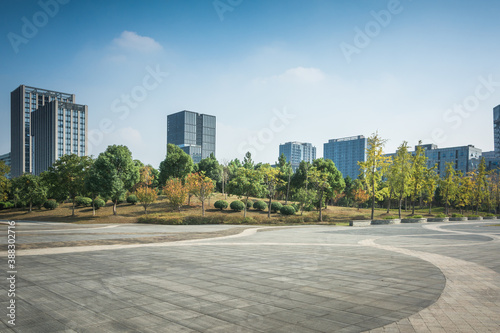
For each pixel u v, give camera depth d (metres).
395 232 24.25
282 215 43.03
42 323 5.17
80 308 5.96
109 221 37.25
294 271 9.45
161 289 7.35
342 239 18.88
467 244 16.36
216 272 9.27
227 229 26.33
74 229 25.73
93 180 39.69
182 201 40.19
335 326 5.10
